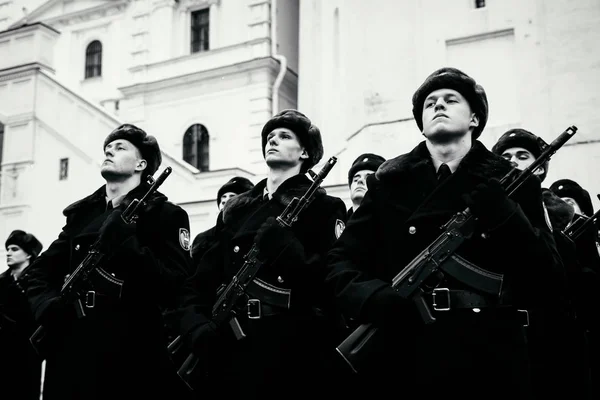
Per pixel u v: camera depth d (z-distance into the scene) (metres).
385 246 3.29
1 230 17.56
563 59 12.10
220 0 22.70
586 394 4.61
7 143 18.06
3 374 7.36
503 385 2.88
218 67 21.20
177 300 4.40
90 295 4.34
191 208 13.71
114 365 4.27
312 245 4.06
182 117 21.73
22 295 7.54
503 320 2.99
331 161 3.95
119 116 22.73
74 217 4.86
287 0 22.62
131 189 4.79
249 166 20.36
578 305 4.76
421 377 2.98
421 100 3.44
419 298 3.03
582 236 5.11
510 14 12.66
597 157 11.24
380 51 13.44
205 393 4.16
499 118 12.54
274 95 20.72
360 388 4.16
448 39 13.07
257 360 3.90
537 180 3.17
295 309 3.97
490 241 3.01
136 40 23.44
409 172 3.30
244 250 4.15
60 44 25.64
